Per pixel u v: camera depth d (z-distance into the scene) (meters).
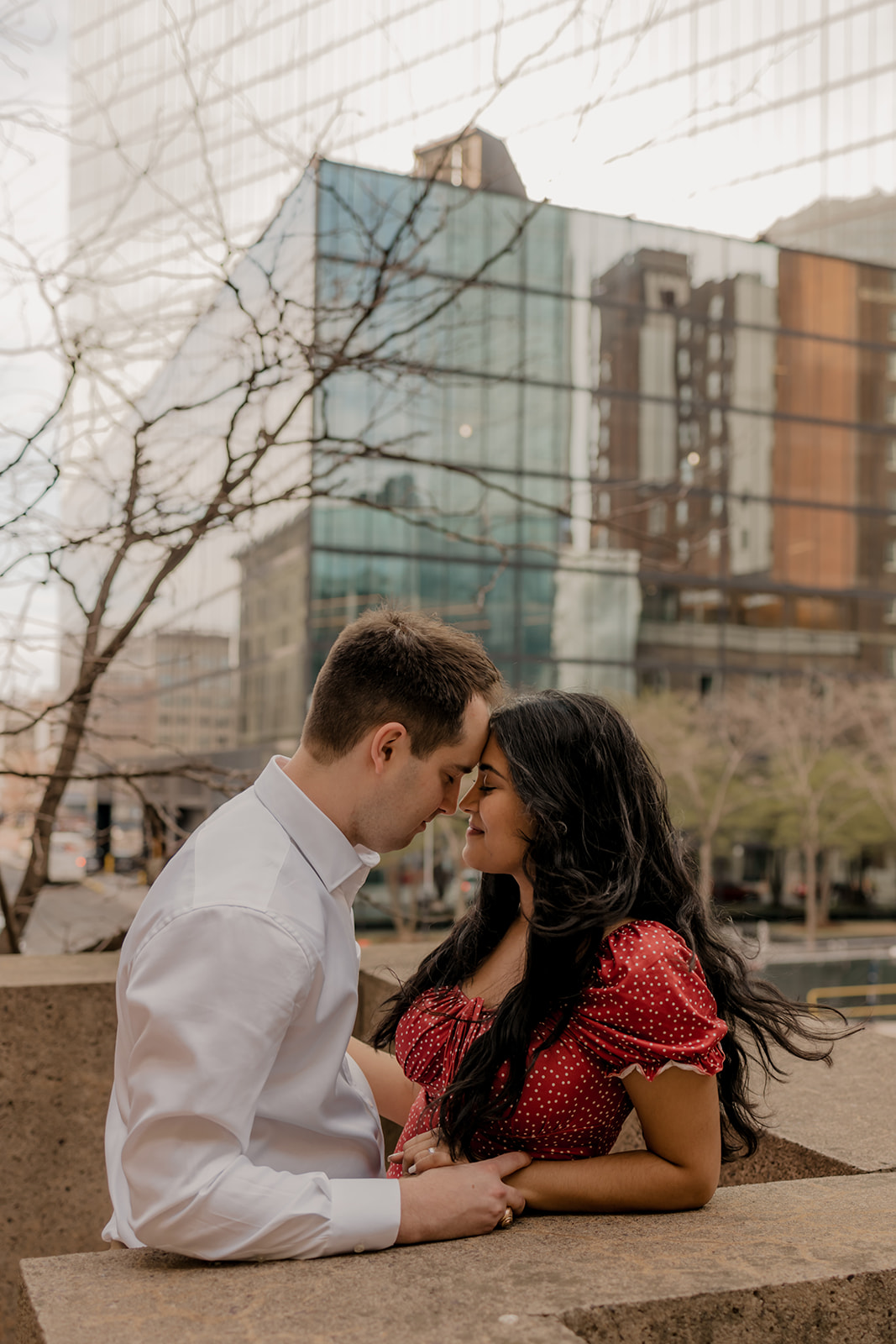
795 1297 1.35
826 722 34.69
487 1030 1.78
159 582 3.85
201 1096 1.37
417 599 28.98
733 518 35.81
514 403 30.59
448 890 24.42
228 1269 1.39
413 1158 1.79
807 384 37.00
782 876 36.25
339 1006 1.59
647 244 33.59
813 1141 2.08
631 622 33.12
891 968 28.66
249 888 1.48
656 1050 1.60
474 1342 1.17
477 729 1.70
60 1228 3.07
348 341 3.96
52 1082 3.07
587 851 1.72
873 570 37.81
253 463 3.84
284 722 27.88
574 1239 1.51
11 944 4.09
